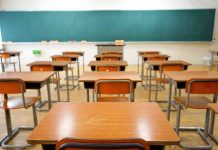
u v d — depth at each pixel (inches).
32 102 97.4
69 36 306.5
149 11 297.4
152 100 157.3
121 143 36.5
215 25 305.4
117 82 89.0
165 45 312.7
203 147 91.5
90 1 299.6
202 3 298.2
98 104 64.1
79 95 171.3
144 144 37.1
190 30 301.9
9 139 99.9
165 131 46.8
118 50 265.6
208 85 88.2
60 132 46.2
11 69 289.9
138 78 101.3
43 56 317.7
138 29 303.9
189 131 108.3
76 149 36.9
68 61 168.1
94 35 306.3
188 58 317.1
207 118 96.3
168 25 301.3
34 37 306.3
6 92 90.4
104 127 48.7
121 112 57.7
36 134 45.4
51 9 300.4
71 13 298.7
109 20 301.0
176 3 299.0
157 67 147.9
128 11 297.7
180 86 98.7
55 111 58.5
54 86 198.8
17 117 126.6
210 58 302.7
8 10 299.4
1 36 305.6
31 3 298.7
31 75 107.0
